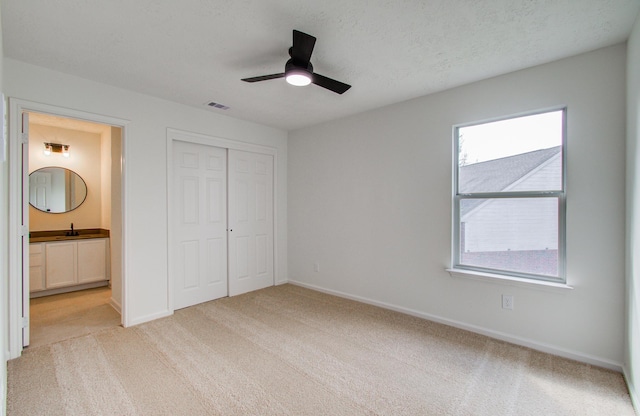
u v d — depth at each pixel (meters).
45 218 4.54
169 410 1.86
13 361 2.38
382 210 3.59
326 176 4.19
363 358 2.45
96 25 2.01
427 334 2.88
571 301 2.42
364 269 3.78
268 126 4.43
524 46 2.25
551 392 2.02
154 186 3.26
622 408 1.86
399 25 2.00
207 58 2.44
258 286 4.41
